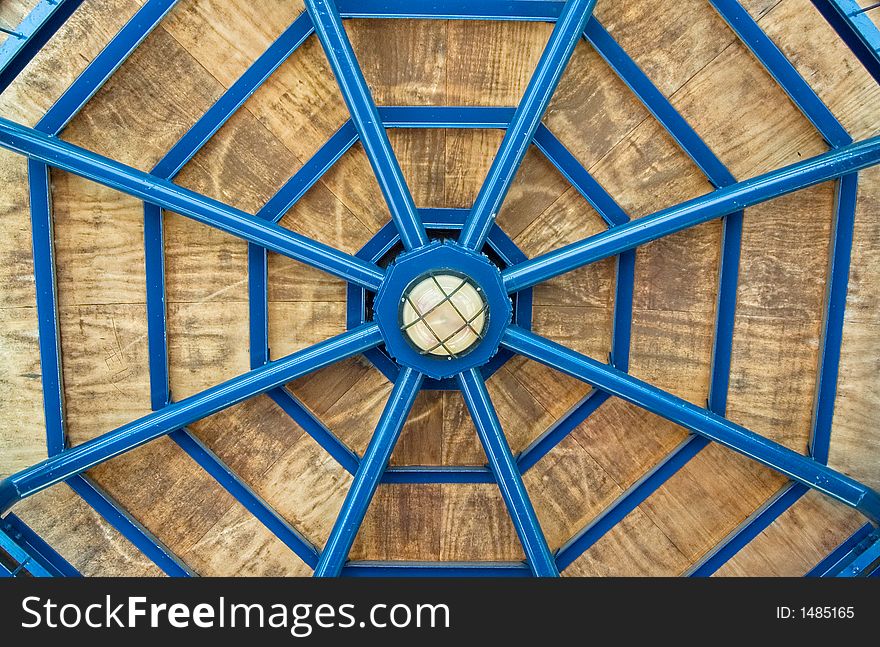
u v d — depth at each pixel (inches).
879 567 512.4
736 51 509.7
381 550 573.3
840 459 534.3
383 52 516.1
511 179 460.8
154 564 551.8
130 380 544.1
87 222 525.3
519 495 487.8
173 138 522.9
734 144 518.9
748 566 549.3
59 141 471.5
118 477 552.7
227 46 508.4
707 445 549.3
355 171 534.6
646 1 507.5
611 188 532.1
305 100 518.9
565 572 567.2
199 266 535.8
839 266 516.7
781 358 537.0
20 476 486.6
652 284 540.1
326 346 485.7
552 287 548.1
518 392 567.2
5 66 493.0
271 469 564.1
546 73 444.5
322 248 483.5
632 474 566.6
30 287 529.7
